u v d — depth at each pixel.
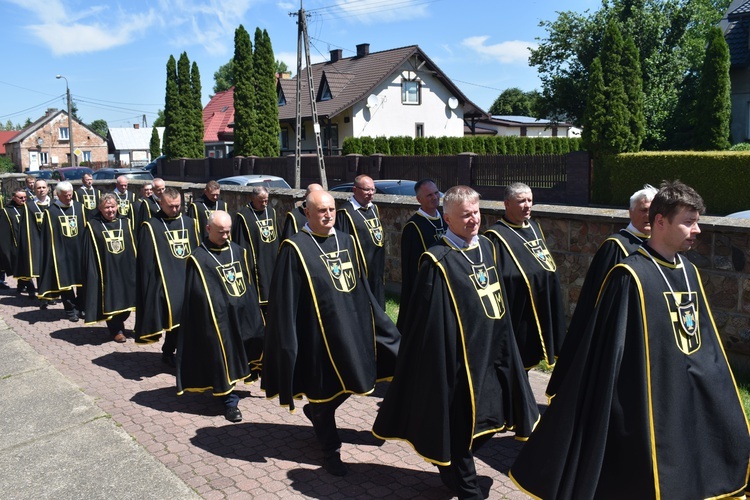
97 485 4.49
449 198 3.95
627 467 3.08
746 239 5.61
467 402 3.83
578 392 3.18
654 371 3.07
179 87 39.19
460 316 3.82
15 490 4.46
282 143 41.06
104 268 7.73
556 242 7.08
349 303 4.69
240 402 6.00
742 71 26.72
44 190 10.20
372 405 5.81
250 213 8.47
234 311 5.58
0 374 6.76
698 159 19.44
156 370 6.90
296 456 4.86
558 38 31.92
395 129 37.16
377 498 4.23
